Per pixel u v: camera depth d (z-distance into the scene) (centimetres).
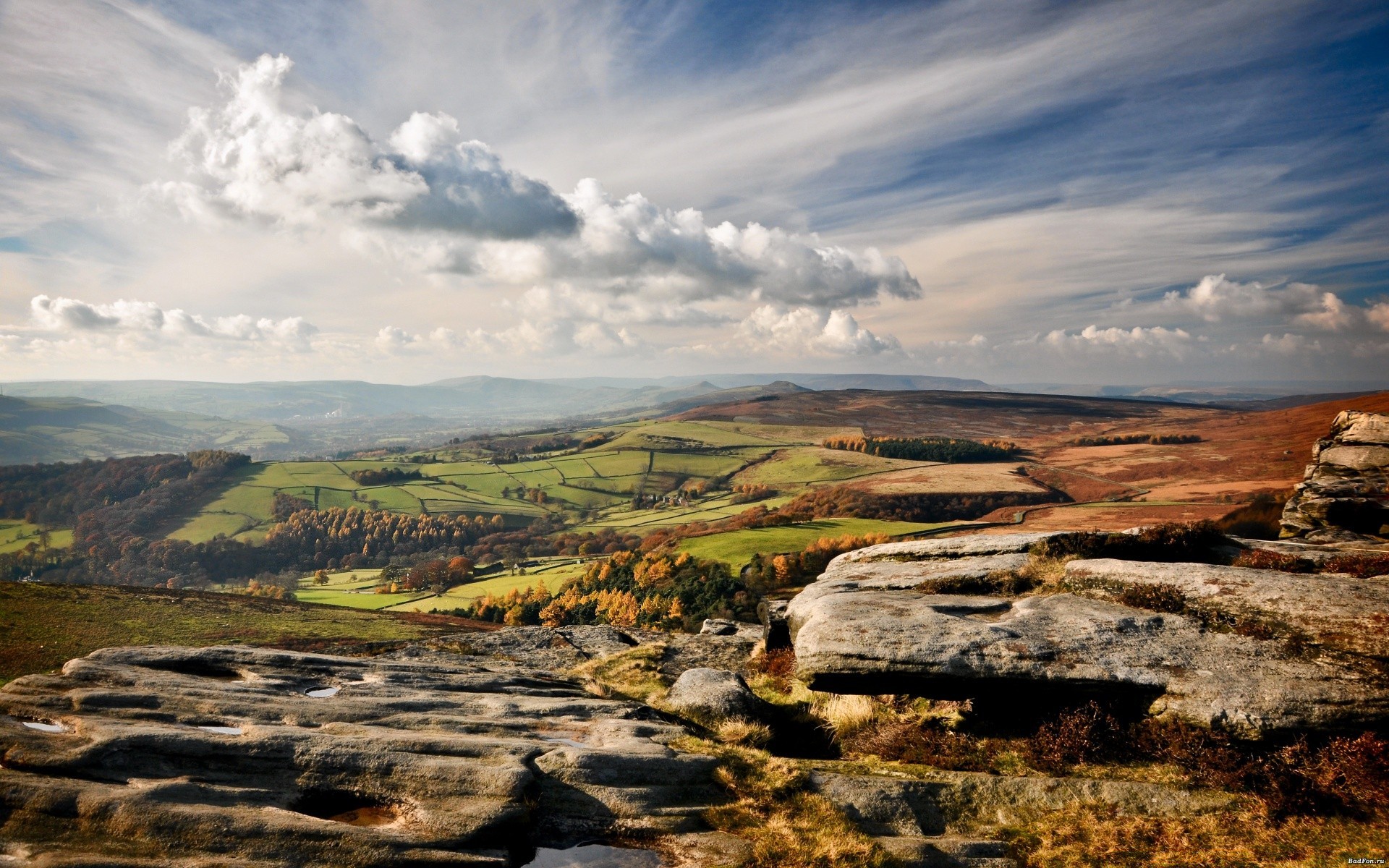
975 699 1694
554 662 2806
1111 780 1411
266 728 1430
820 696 1988
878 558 2647
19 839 1037
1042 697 1630
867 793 1409
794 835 1254
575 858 1188
